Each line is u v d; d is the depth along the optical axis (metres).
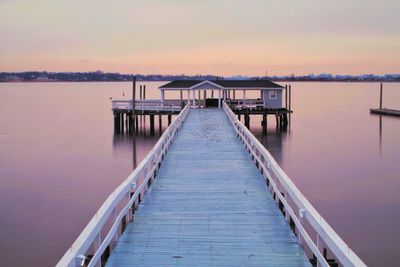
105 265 6.66
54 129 45.47
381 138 38.09
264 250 7.25
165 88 38.22
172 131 18.64
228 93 43.59
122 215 7.63
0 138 39.16
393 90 192.12
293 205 15.89
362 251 14.28
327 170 25.83
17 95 144.12
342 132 41.94
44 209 18.62
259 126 46.34
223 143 18.17
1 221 17.23
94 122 52.47
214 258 6.94
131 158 29.69
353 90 197.12
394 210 18.30
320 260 5.86
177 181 11.91
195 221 8.67
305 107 76.38
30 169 26.42
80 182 23.22
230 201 10.04
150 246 7.40
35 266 13.49
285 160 28.73
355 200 19.77
